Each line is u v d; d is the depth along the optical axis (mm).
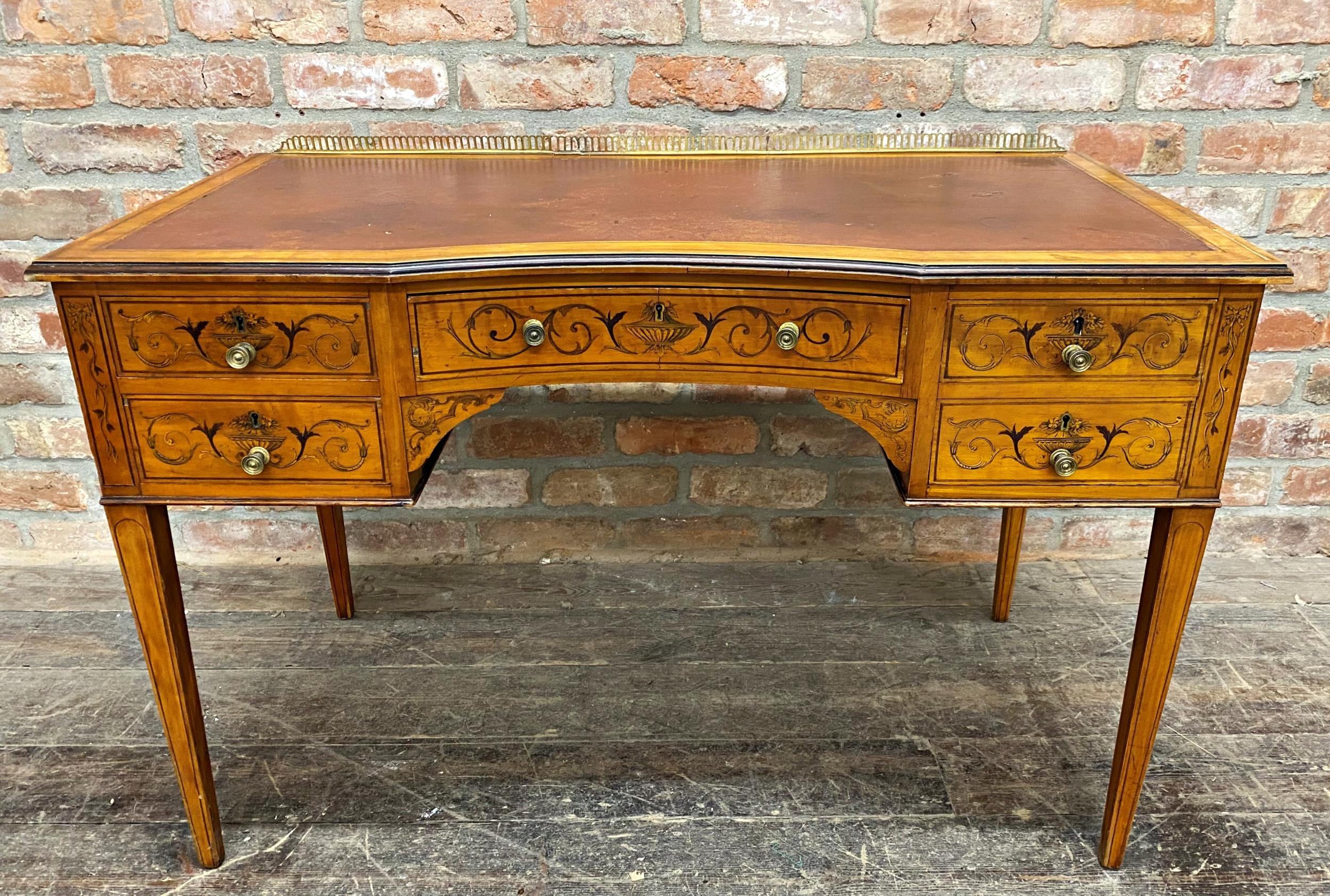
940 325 927
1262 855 1158
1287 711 1382
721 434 1675
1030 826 1204
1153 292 899
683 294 955
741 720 1386
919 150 1396
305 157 1393
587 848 1182
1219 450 961
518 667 1499
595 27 1438
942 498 1009
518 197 1160
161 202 1131
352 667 1499
